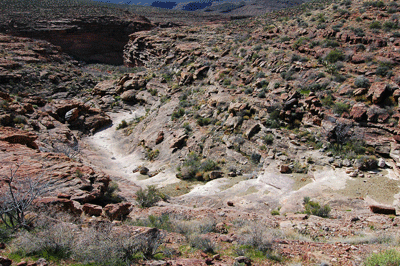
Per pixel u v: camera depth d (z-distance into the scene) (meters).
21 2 113.31
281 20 59.41
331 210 13.77
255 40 48.88
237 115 28.50
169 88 48.25
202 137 28.67
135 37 94.50
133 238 7.05
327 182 17.55
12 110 32.91
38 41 82.31
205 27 86.25
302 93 27.20
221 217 12.90
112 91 57.38
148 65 73.06
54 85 58.81
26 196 9.48
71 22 103.94
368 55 29.23
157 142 32.50
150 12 140.62
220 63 45.16
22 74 55.97
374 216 12.05
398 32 31.55
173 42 71.75
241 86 35.69
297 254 7.50
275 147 22.84
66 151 26.06
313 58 33.84
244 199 17.16
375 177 16.98
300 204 15.15
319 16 45.56
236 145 25.17
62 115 44.56
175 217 12.28
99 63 107.81
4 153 16.83
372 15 38.00
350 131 20.95
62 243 6.42
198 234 9.16
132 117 48.00
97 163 29.64
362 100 23.03
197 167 24.09
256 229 8.65
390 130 19.73
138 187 22.22
